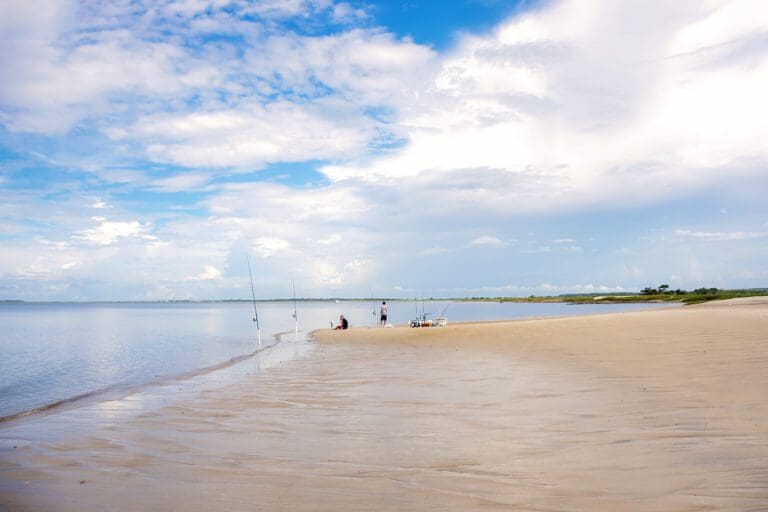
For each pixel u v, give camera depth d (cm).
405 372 1493
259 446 781
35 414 1175
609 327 2153
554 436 739
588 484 551
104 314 10706
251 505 548
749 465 576
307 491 580
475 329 2725
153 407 1146
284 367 1770
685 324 1970
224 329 4812
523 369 1391
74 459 762
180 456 750
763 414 779
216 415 1024
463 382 1246
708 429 720
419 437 780
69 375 1897
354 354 2106
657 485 536
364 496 555
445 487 568
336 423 902
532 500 518
